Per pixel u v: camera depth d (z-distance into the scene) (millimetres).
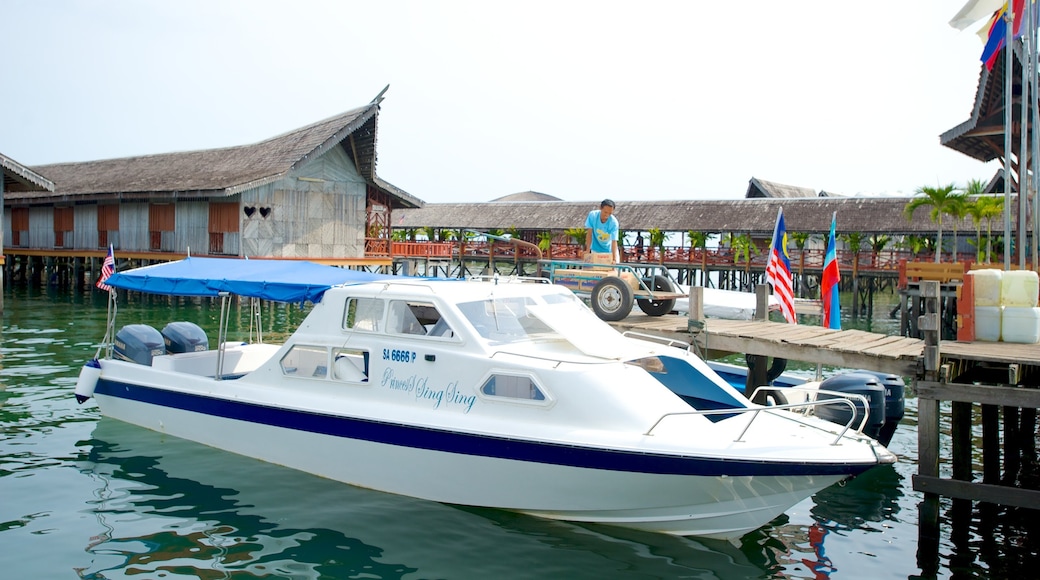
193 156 31438
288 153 26438
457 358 7477
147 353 10125
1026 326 8984
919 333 13023
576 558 6793
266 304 27391
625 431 6879
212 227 26938
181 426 9336
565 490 7016
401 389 7742
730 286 40656
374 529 7207
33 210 33844
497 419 7246
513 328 7945
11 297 27578
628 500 6906
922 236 32938
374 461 7789
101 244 30891
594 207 41938
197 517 7414
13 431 9938
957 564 7051
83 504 7703
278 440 8414
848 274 32938
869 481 9352
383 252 31422
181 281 9359
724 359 17484
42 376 13320
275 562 6605
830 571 6867
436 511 7555
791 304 12625
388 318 7965
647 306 11922
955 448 8469
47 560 6543
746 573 6684
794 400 9578
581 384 7039
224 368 10672
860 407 9125
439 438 7320
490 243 41656
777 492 6637
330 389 8180
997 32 13359
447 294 7820
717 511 6887
